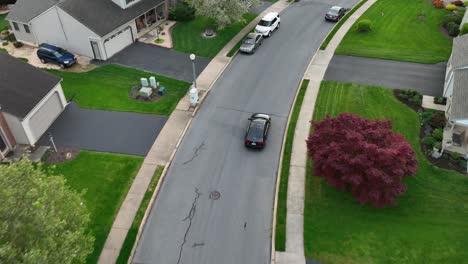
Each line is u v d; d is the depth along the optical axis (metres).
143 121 27.62
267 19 39.50
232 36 39.28
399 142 20.50
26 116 24.39
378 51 36.75
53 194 15.90
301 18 43.56
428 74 33.09
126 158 24.44
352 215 20.84
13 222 13.51
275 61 35.22
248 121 27.75
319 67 34.28
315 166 20.64
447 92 29.08
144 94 29.81
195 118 27.97
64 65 33.69
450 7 44.34
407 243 19.42
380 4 46.91
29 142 25.27
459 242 19.50
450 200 21.61
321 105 29.31
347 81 32.22
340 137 20.91
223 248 19.39
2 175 14.83
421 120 27.50
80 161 24.19
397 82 32.00
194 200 21.81
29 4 36.72
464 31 36.75
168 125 27.27
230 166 24.03
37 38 36.94
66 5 33.78
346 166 19.61
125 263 18.61
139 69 33.78
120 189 22.33
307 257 18.84
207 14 37.00
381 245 19.33
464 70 27.55
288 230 20.08
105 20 34.88
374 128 21.42
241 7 37.22
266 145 25.62
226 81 32.25
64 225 15.59
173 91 30.89
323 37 39.53
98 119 27.78
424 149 24.97
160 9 41.81
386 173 19.23
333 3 47.50
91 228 20.12
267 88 31.44
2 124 23.92
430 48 37.22
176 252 19.19
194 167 23.91
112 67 34.06
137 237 19.77
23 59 35.38
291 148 25.25
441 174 23.12
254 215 21.03
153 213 21.06
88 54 35.50
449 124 26.38
